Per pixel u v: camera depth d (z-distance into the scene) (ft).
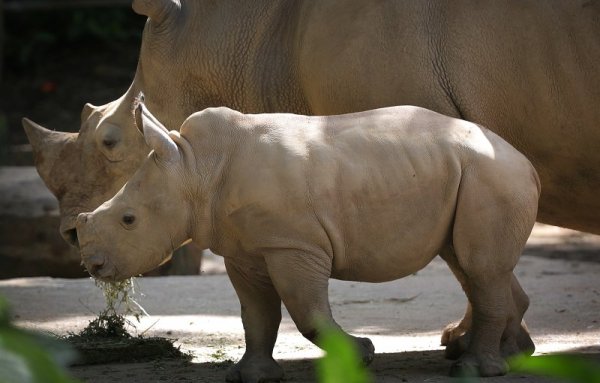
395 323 64.75
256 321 46.01
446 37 52.29
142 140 58.39
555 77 50.85
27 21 235.40
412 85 52.37
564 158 51.98
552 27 50.90
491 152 44.78
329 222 42.73
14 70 228.63
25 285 81.00
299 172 42.60
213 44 59.67
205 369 49.80
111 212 43.60
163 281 84.38
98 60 230.27
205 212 43.70
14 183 144.46
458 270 47.44
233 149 43.78
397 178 43.60
